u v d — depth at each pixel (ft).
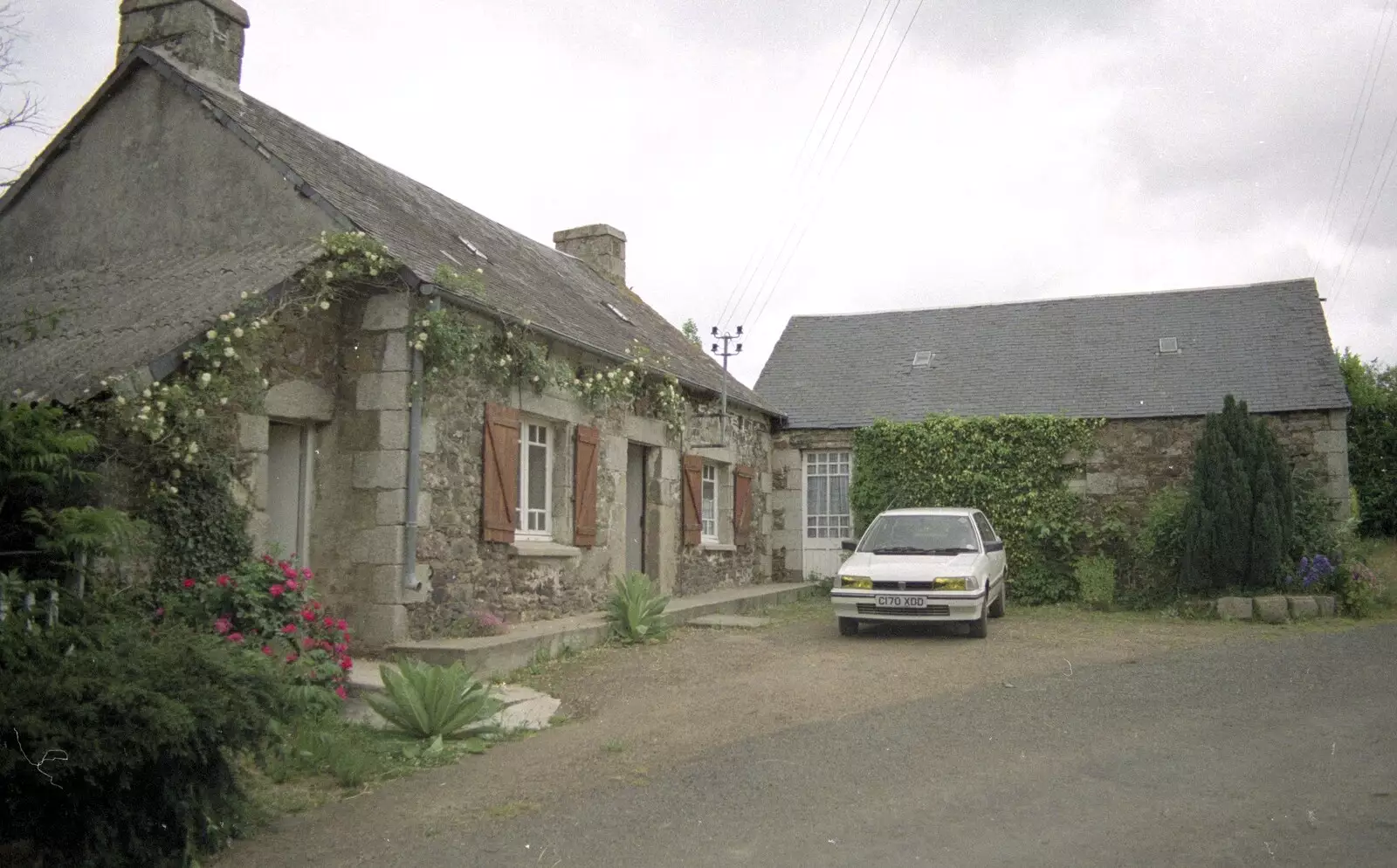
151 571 25.86
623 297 59.57
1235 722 23.59
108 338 27.91
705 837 16.98
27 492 23.73
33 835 14.35
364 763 21.33
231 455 28.17
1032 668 31.19
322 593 31.42
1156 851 15.56
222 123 34.42
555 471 39.81
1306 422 50.34
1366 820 16.76
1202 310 60.23
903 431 56.39
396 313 31.89
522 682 30.17
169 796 15.24
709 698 27.94
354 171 40.63
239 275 30.58
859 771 20.52
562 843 17.02
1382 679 28.04
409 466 31.32
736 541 54.70
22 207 37.35
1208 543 44.96
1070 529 52.54
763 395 62.75
